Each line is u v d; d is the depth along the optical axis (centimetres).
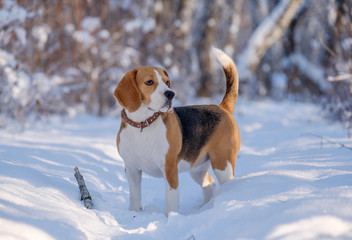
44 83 1041
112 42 1364
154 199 541
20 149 665
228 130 514
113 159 722
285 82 2503
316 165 536
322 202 317
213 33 1858
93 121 1241
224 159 507
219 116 520
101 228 370
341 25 968
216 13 1852
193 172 540
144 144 446
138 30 1477
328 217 292
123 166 691
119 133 467
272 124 1175
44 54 1195
